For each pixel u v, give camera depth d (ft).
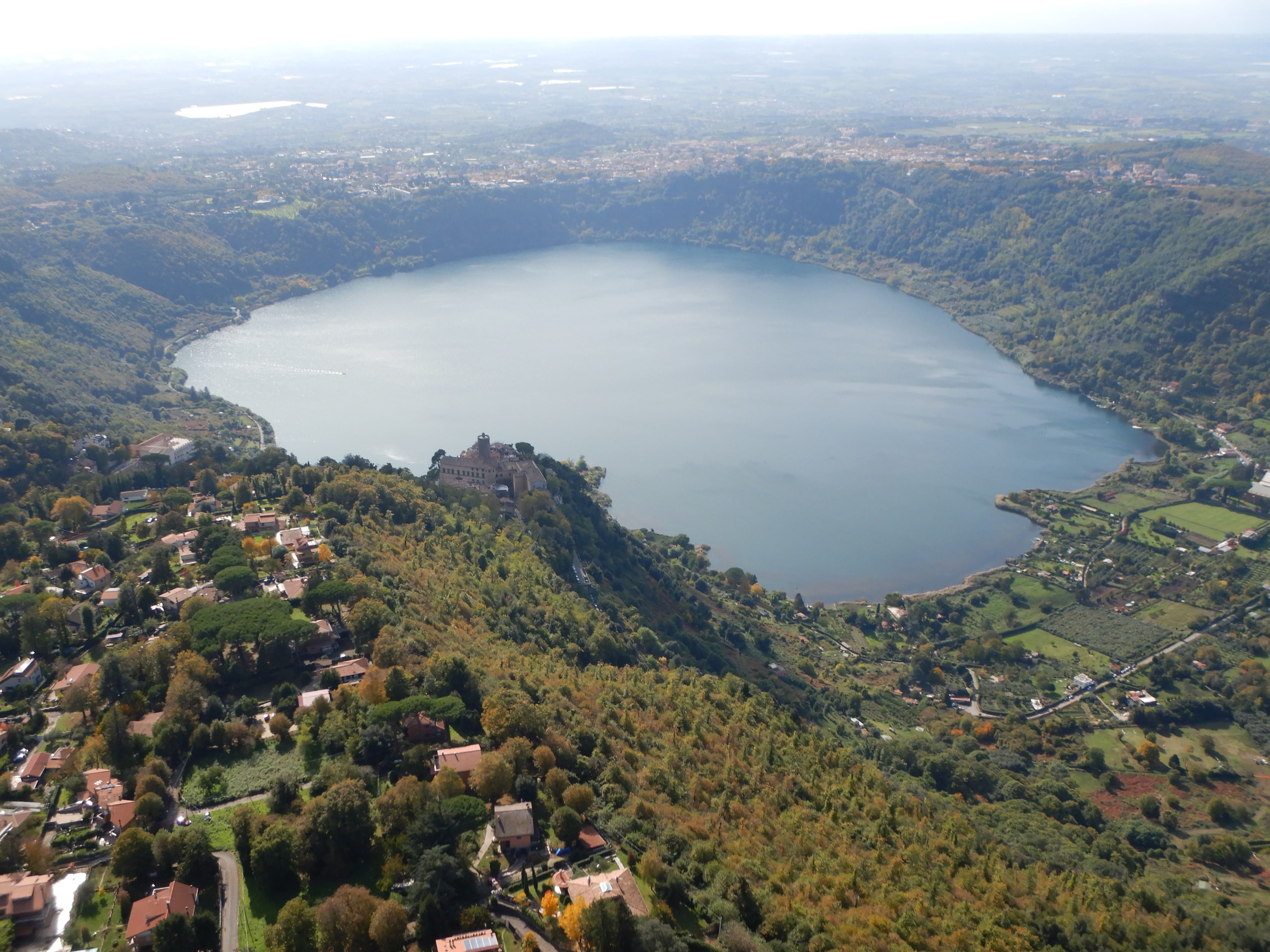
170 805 483.10
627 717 637.71
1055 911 536.01
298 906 394.11
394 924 384.27
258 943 398.62
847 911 479.41
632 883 435.12
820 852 534.37
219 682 592.19
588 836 466.29
